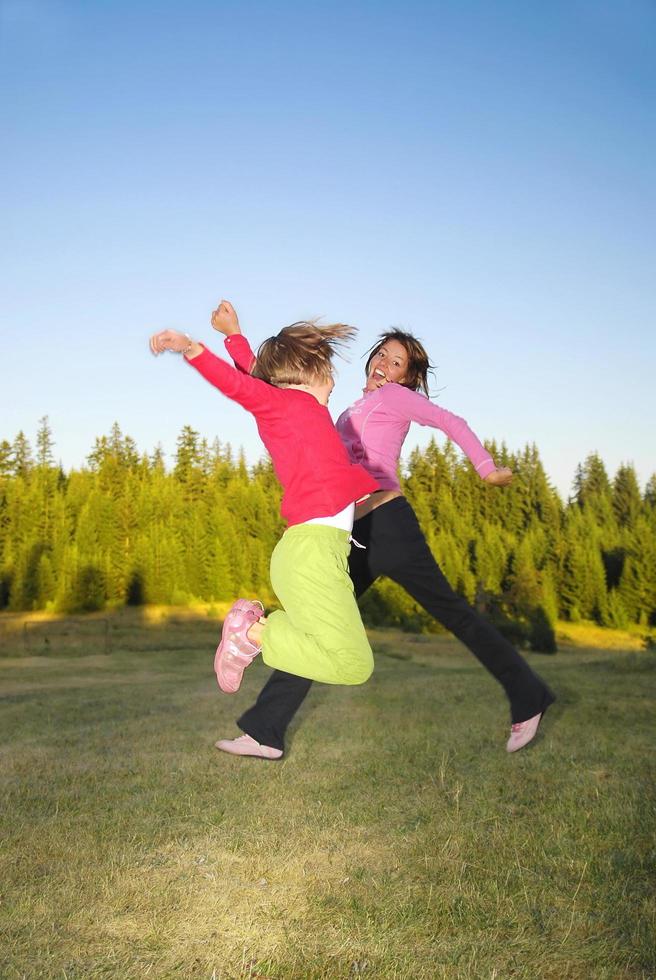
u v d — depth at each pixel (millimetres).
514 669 3842
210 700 12641
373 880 3688
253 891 3592
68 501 57375
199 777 5887
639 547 51719
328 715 9250
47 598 51594
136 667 26891
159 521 55875
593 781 5312
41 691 17328
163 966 2896
